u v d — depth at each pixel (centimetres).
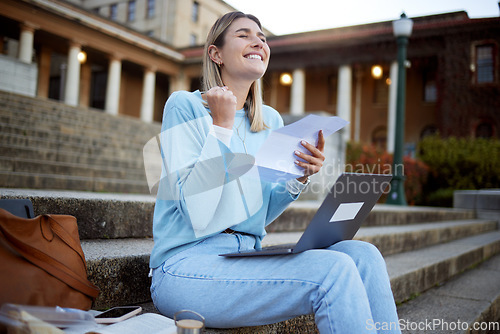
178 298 157
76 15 2011
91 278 185
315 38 2214
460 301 327
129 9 3309
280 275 147
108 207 267
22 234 143
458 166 1481
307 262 146
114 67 2278
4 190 301
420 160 1484
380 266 158
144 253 212
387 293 154
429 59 2169
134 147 953
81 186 508
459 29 1983
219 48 189
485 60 1964
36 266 141
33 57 2266
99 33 2169
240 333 168
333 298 138
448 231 622
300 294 144
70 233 158
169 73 2589
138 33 2327
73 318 131
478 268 501
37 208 235
